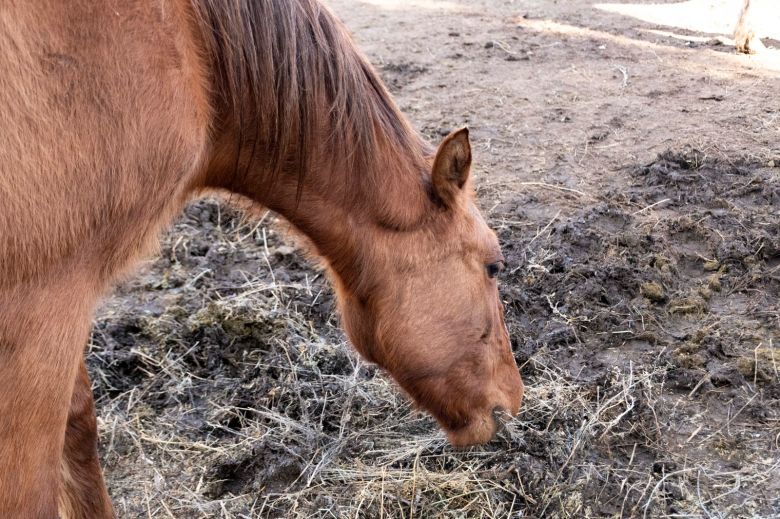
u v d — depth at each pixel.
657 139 5.23
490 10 8.41
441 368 2.59
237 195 2.44
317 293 4.01
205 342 3.68
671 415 3.15
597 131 5.41
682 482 2.84
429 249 2.46
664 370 3.36
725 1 8.13
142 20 1.71
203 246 4.42
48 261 1.64
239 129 2.12
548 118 5.66
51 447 1.72
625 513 2.75
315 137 2.23
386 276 2.46
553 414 3.16
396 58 6.93
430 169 2.47
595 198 4.63
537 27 7.71
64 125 1.61
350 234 2.41
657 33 7.32
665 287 3.84
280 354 3.59
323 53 2.19
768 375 3.28
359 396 3.36
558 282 3.93
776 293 3.79
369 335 2.61
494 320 2.66
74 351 1.72
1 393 1.63
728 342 3.47
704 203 4.47
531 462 2.92
